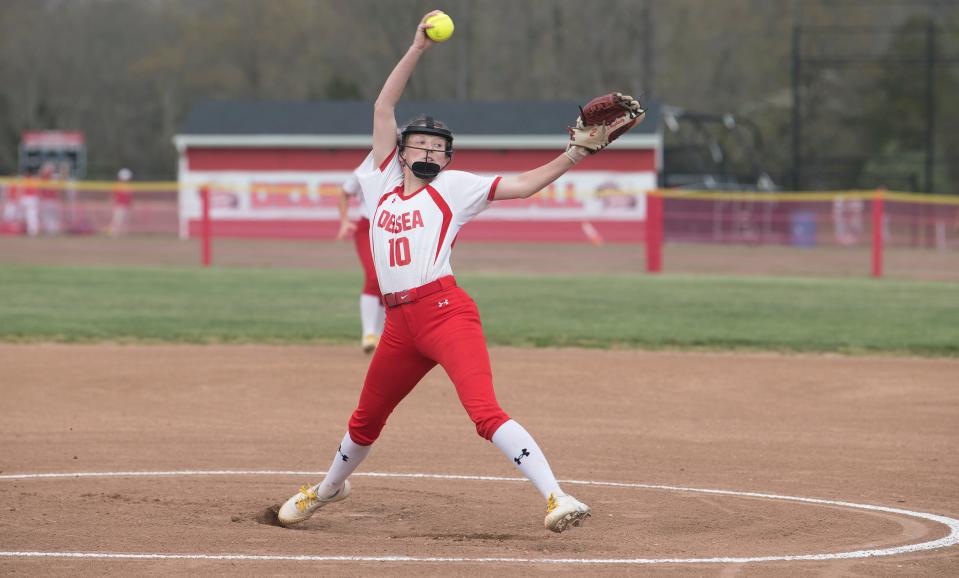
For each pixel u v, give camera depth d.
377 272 20.42
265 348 46.91
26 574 17.88
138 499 23.83
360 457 21.50
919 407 36.12
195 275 77.94
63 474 26.42
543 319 55.88
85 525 21.39
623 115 18.81
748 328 53.25
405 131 20.25
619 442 30.78
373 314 43.00
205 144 127.81
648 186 125.12
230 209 126.62
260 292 67.50
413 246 19.77
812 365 43.81
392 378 20.61
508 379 40.38
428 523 22.06
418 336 19.92
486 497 24.42
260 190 106.81
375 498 24.27
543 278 78.56
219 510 22.88
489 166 131.62
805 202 127.81
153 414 34.25
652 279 78.69
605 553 19.48
